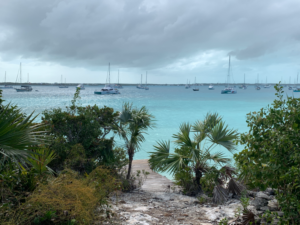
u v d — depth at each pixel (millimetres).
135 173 10422
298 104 3740
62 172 5102
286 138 3580
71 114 8992
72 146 7555
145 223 4242
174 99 82250
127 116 9070
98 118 9195
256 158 4066
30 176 4152
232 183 6648
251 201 5883
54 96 98750
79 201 3396
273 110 3818
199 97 95688
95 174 4609
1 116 3275
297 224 3482
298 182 3443
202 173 7691
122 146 9062
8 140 3193
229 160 7473
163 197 6961
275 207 5297
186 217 4918
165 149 8094
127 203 6062
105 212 4316
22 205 3338
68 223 3268
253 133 3994
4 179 3652
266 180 3902
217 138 7660
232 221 4496
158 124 28953
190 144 7621
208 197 6891
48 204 3367
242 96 103562
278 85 3961
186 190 7543
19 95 107188
